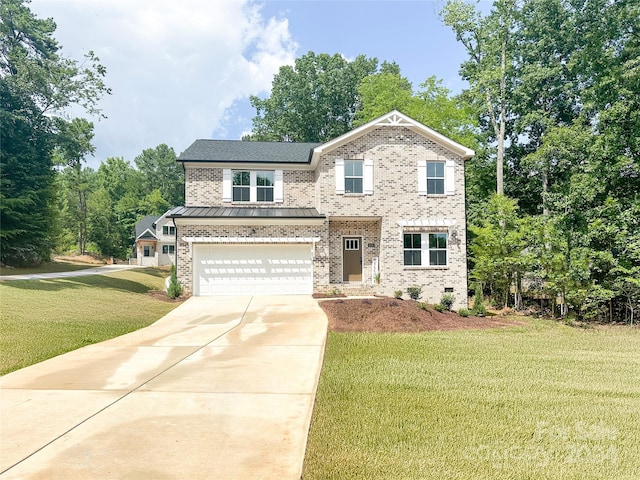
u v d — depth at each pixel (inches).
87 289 784.3
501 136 1204.5
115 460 183.9
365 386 300.4
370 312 589.6
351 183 819.4
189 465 180.5
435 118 1278.3
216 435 211.6
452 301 766.5
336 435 217.3
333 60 2003.0
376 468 184.1
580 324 710.5
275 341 438.9
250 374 321.1
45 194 1176.2
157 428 219.0
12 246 1138.7
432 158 828.6
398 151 824.9
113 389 281.4
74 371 325.1
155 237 2207.2
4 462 181.3
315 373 326.0
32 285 748.6
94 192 2802.7
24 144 1089.4
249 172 904.3
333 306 628.1
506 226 845.8
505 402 275.0
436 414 251.0
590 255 745.0
